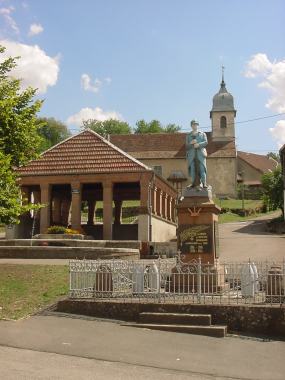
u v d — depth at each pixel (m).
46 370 9.66
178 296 15.20
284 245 36.91
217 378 9.62
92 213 47.47
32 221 40.03
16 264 22.33
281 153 56.22
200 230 17.09
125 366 10.20
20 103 22.77
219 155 83.19
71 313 14.69
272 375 9.86
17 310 14.74
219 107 86.12
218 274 16.20
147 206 35.38
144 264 15.95
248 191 84.31
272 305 13.50
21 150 22.38
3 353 10.82
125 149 85.81
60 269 20.73
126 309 14.29
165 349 11.54
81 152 37.75
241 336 12.91
